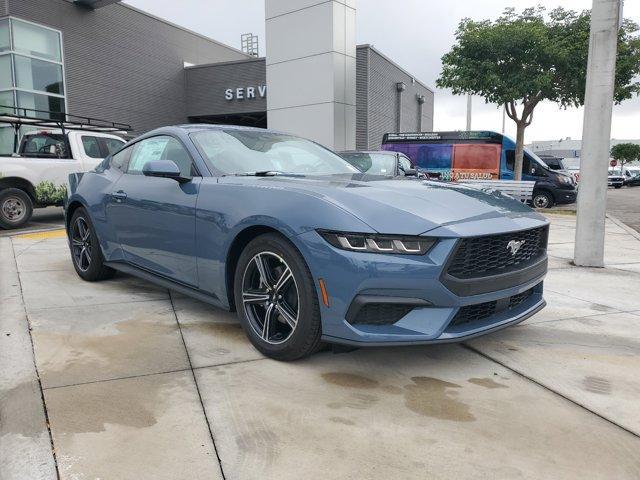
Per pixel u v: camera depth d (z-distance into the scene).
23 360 2.85
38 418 2.23
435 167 16.73
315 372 2.74
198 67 24.89
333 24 13.70
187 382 2.60
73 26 19.48
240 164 3.52
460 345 3.20
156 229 3.61
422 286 2.44
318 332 2.68
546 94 15.45
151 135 4.09
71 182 4.86
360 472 1.89
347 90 14.41
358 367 2.82
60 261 5.62
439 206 2.71
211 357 2.93
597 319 3.81
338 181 3.13
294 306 2.80
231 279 3.12
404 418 2.28
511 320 2.85
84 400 2.40
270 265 2.89
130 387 2.54
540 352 3.11
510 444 2.09
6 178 8.29
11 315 3.64
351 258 2.46
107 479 1.83
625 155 63.66
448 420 2.27
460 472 1.89
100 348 3.04
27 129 10.29
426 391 2.55
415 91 29.30
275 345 2.84
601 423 2.27
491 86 15.34
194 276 3.35
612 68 5.58
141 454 1.98
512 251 2.77
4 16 17.19
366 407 2.38
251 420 2.24
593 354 3.09
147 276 3.85
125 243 4.02
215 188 3.18
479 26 15.45
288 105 14.83
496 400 2.47
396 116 25.67
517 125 16.14
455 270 2.51
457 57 15.75
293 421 2.24
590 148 5.73
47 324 3.45
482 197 3.10
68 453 1.98
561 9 15.27
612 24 5.52
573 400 2.48
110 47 21.17
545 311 4.02
